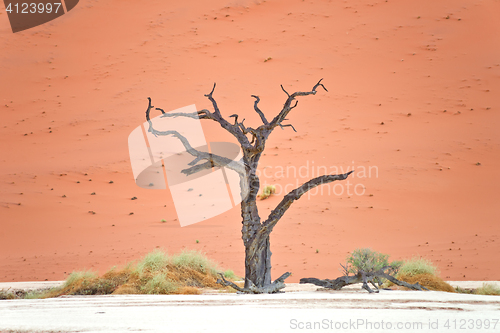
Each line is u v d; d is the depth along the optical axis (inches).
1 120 7357.3
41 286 1911.9
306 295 1144.2
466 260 2768.2
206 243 3304.6
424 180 4805.6
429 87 7416.3
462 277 2386.8
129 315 745.0
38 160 5895.7
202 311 794.2
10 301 1183.6
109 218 4151.1
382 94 7377.0
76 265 2824.8
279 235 3452.3
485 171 4987.7
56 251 3243.1
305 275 2490.2
